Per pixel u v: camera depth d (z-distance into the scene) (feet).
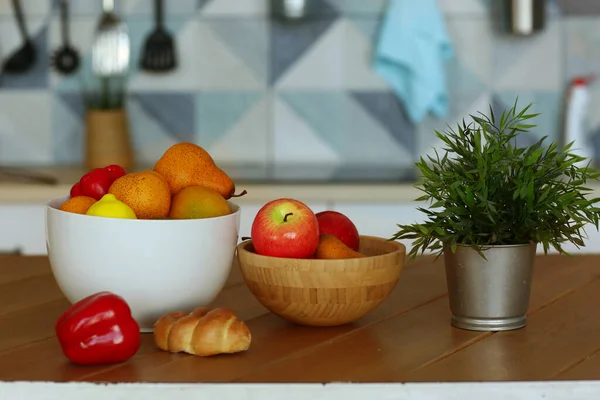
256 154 9.61
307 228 3.45
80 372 2.97
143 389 2.83
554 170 3.40
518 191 3.28
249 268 3.49
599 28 9.44
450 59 9.50
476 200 3.37
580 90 9.16
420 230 3.44
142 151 9.57
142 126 9.54
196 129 9.57
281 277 3.41
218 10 9.43
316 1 9.41
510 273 3.43
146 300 3.40
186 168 3.70
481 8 9.43
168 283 3.40
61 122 9.50
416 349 3.24
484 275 3.43
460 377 2.90
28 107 9.47
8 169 8.99
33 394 2.85
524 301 3.51
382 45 9.11
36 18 9.37
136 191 3.47
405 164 9.54
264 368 3.01
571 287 4.26
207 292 3.53
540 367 3.01
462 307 3.51
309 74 9.51
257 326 3.59
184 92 9.53
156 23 9.43
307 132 9.57
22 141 9.52
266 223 3.47
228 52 9.50
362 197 7.87
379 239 3.83
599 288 4.24
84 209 3.49
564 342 3.33
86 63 9.37
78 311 3.04
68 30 9.38
